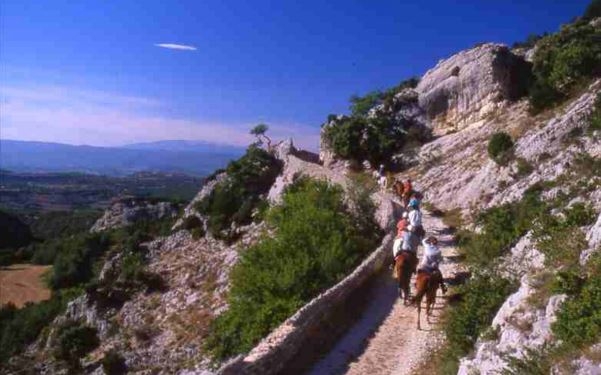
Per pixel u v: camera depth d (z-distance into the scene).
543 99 41.41
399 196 38.44
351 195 33.41
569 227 16.36
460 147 44.97
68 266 76.56
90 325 46.56
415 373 14.77
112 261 57.03
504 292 15.98
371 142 51.69
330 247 26.33
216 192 58.91
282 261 26.53
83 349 43.75
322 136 58.59
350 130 52.81
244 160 59.34
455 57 54.38
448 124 51.91
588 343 9.77
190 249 53.56
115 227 94.50
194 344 37.09
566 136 31.28
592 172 22.94
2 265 93.00
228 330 27.91
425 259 18.77
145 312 45.00
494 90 49.25
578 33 45.69
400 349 16.34
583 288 10.98
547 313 11.52
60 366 43.56
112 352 40.50
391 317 18.98
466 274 21.73
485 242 22.64
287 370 14.55
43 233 135.75
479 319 15.27
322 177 43.56
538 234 17.94
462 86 51.53
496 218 23.92
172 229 62.25
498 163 34.06
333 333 17.19
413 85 60.34
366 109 57.81
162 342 39.84
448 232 30.17
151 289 47.84
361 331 17.70
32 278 84.19
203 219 57.88
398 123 53.22
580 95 38.56
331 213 29.25
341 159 54.25
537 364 10.21
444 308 19.09
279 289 25.14
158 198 112.38
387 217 31.89
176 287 46.97
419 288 18.08
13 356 51.44
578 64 40.38
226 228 53.62
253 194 56.38
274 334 15.12
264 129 62.62
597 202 17.77
